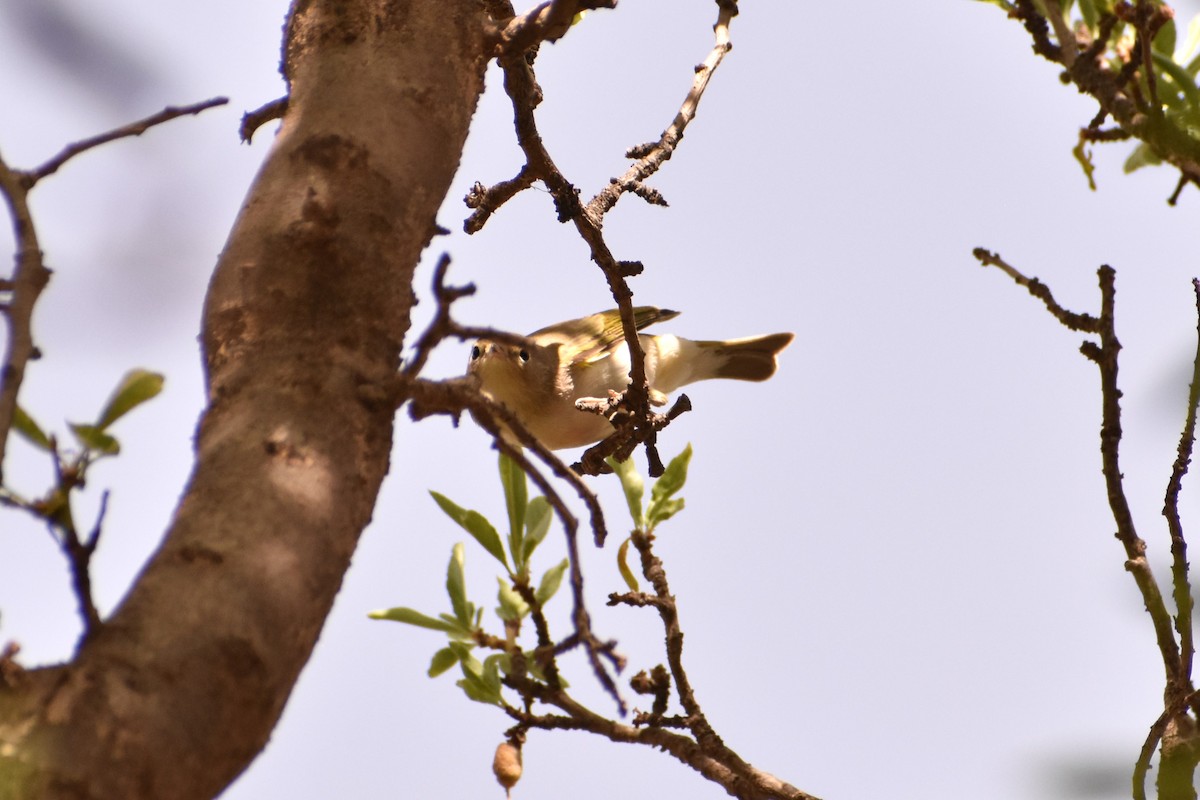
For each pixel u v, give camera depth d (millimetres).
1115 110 4770
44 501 2984
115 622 2959
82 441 3406
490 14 6031
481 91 4789
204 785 2877
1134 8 4836
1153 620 5469
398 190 4125
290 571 3211
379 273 3959
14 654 2838
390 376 3738
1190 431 5531
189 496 3330
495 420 3910
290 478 3385
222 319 3824
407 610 7473
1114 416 5684
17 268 3428
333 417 3590
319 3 4582
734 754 7195
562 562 7387
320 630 3322
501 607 7352
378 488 3666
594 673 3994
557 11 4809
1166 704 5277
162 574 3088
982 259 5863
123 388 3488
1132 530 5586
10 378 3256
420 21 4551
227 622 3021
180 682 2883
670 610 7500
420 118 4328
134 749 2748
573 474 4047
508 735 7152
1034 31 5387
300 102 4309
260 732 3035
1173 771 5094
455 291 3641
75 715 2736
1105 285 5762
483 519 7285
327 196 3977
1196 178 4766
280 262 3863
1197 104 4969
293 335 3744
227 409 3602
